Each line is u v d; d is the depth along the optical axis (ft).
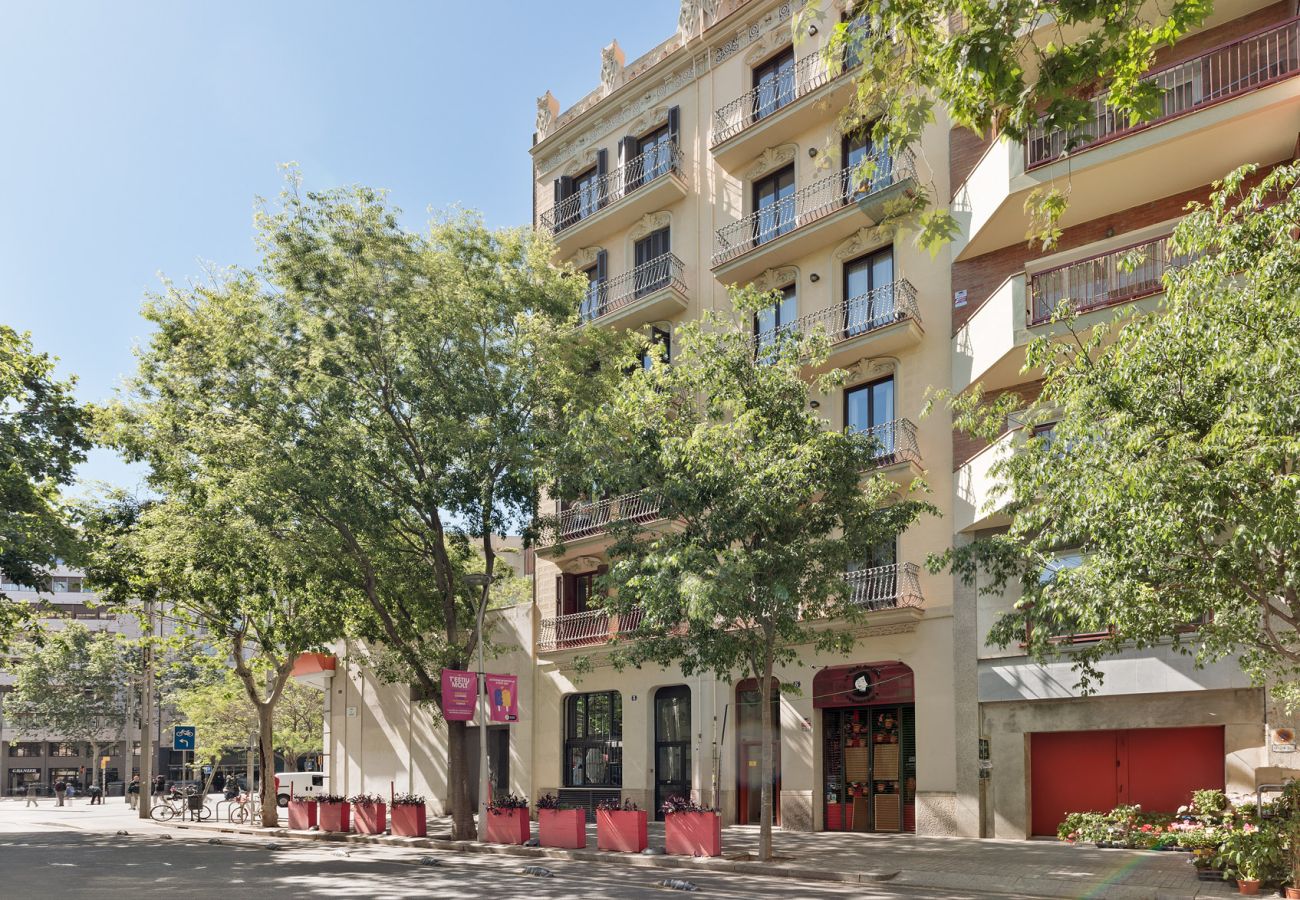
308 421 68.39
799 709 75.56
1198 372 34.88
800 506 55.77
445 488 68.33
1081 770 63.16
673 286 88.33
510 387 70.03
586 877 50.19
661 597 51.01
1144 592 36.99
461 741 72.64
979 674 66.08
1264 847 39.14
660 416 58.29
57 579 256.11
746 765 80.12
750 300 57.36
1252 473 32.24
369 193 68.33
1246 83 58.03
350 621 84.28
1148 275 58.75
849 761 74.02
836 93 77.10
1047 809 64.08
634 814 59.67
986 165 67.05
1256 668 45.80
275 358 67.77
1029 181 62.59
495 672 98.63
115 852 67.00
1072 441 39.29
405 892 43.55
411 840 71.05
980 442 68.39
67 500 83.71
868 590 71.61
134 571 83.46
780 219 83.82
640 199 92.94
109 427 74.54
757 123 83.25
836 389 78.33
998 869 48.24
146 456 74.69
